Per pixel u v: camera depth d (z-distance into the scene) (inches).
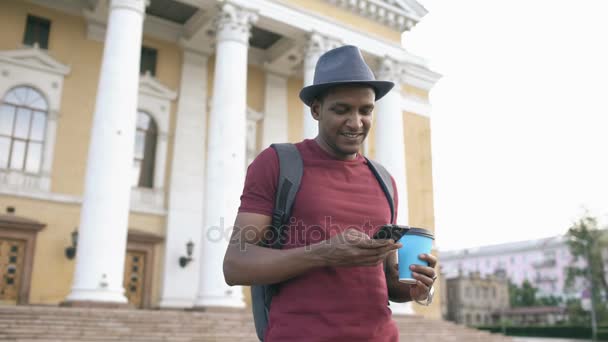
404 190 779.4
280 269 66.3
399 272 76.4
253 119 876.0
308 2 762.2
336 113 77.0
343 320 69.4
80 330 449.7
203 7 700.7
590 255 1875.0
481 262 3796.8
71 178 704.4
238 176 621.6
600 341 1694.1
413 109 946.7
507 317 2815.0
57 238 677.3
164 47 819.4
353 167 81.6
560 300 3073.3
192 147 804.0
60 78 723.4
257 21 716.0
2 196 655.8
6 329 426.0
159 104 799.7
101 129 562.9
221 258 591.5
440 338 641.6
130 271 730.8
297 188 75.9
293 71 907.4
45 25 733.3
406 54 843.4
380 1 810.8
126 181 561.9
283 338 69.5
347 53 76.7
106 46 597.0
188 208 777.6
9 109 687.1
